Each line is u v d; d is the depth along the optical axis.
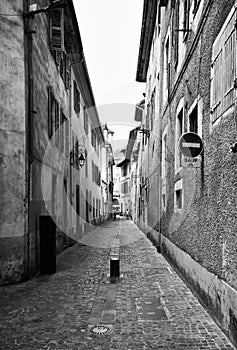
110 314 5.27
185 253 7.27
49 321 4.98
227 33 4.61
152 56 16.88
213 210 5.14
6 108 7.55
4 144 7.48
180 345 4.14
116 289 6.80
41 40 9.41
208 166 5.48
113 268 7.98
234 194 4.22
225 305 4.43
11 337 4.42
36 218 8.64
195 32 6.71
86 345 4.16
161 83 12.70
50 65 10.55
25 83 7.92
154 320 5.01
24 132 7.82
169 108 10.29
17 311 5.44
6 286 7.09
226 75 4.62
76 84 16.02
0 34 7.51
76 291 6.66
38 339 4.35
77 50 13.38
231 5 4.47
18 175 7.64
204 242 5.64
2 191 7.37
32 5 8.13
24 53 7.91
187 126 7.40
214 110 5.18
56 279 7.74
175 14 9.30
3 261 7.25
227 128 4.54
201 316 5.17
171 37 10.10
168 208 10.20
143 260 10.37
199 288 5.91
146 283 7.31
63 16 10.55
